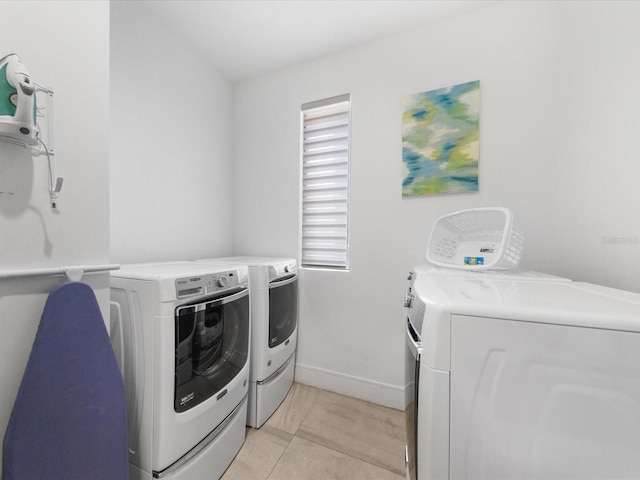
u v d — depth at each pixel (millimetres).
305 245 2158
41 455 698
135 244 1545
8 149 706
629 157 896
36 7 749
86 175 881
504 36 1481
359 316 1863
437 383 584
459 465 572
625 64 925
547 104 1396
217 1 1525
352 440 1418
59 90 806
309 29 1725
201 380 1110
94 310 843
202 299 1115
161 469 950
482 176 1538
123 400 896
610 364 492
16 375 716
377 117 1800
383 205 1792
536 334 532
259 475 1197
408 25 1667
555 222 1382
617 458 487
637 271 849
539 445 526
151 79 1615
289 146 2117
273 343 1633
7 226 707
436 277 1028
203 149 2018
